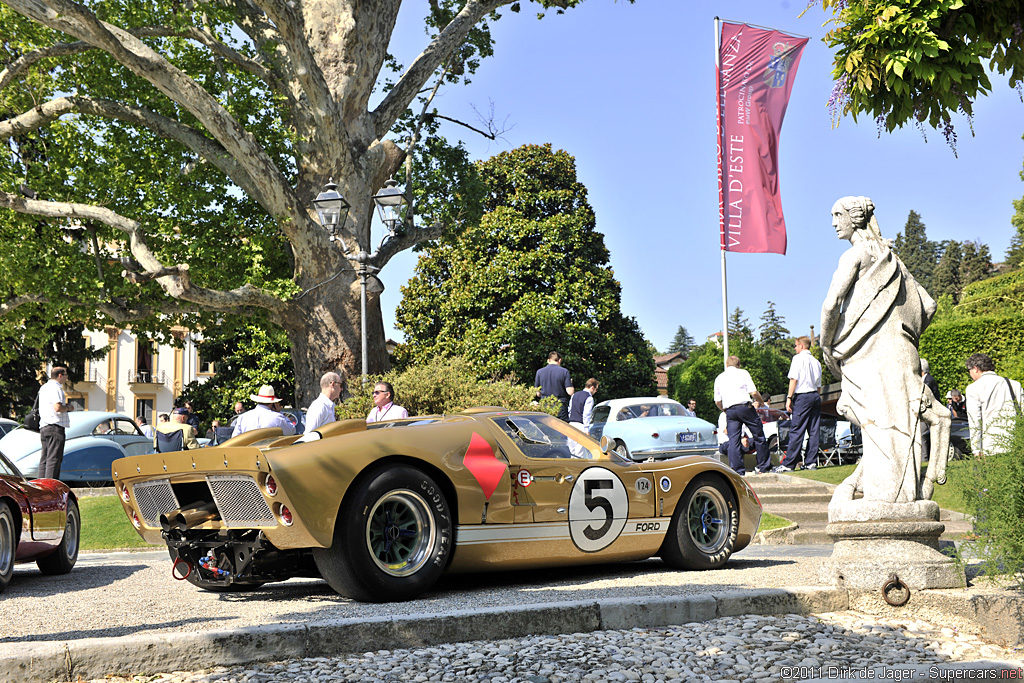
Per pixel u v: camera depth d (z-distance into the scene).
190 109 17.27
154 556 10.80
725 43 18.53
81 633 4.97
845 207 6.41
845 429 19.67
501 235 38.00
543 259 37.44
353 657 4.56
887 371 6.20
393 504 5.95
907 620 5.50
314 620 4.91
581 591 6.12
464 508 6.22
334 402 9.03
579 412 15.80
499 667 4.38
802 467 15.95
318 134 19.08
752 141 18.42
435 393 13.62
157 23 19.67
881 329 6.25
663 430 16.62
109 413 18.91
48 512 7.83
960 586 5.76
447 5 25.17
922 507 5.92
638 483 7.24
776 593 5.68
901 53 5.89
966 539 5.70
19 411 36.88
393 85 23.66
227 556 6.04
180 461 6.02
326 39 19.81
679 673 4.29
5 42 18.88
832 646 4.82
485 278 37.28
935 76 6.11
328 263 19.45
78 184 21.11
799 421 15.50
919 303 6.34
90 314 22.47
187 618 5.40
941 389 23.45
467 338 37.00
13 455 16.19
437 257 39.53
